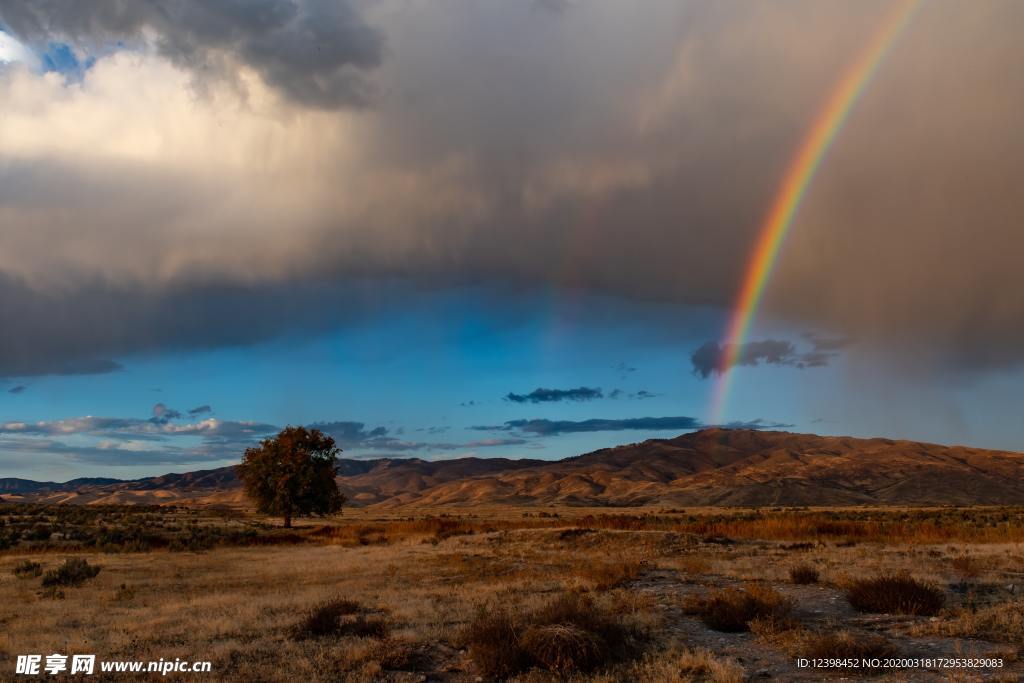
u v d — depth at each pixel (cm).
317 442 6975
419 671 1093
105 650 1243
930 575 1781
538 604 1544
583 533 3547
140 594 2075
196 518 7375
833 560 2281
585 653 1066
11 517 6212
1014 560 2084
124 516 7006
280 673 1068
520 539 3578
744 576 1955
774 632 1230
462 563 2614
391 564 2702
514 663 1074
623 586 1862
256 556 3553
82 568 2434
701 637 1260
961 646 1109
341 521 8694
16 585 2286
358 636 1306
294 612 1583
